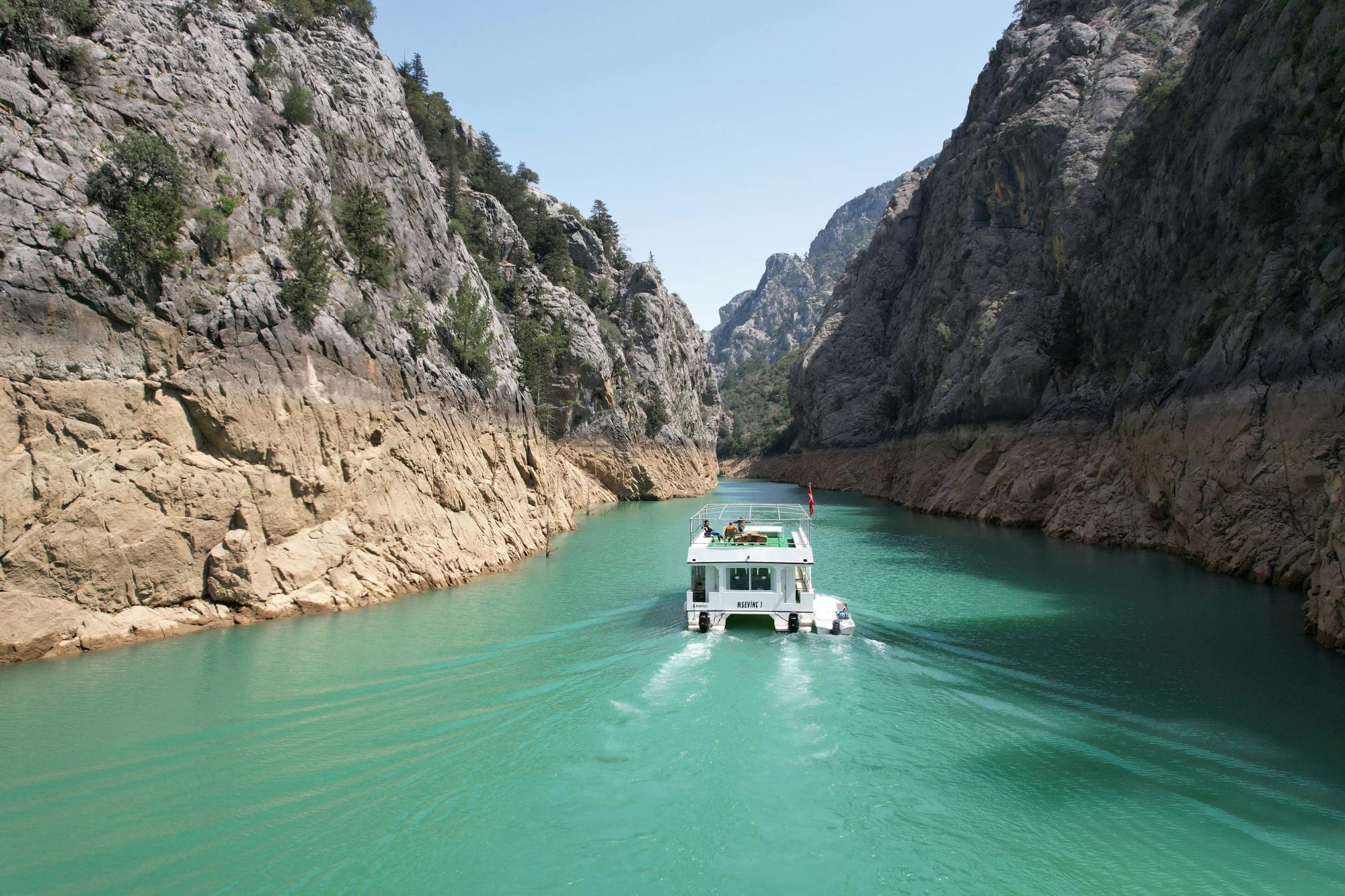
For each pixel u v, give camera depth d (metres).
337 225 31.08
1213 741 13.63
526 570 32.72
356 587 25.02
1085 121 64.56
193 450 21.81
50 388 18.83
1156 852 10.14
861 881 9.62
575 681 16.97
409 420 30.06
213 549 22.06
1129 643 20.02
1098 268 52.31
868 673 17.45
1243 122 35.97
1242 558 28.84
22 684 16.62
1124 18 73.75
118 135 21.89
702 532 25.53
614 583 29.53
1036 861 9.98
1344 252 26.81
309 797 11.73
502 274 70.19
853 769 12.58
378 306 30.80
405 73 73.06
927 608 24.55
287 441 23.95
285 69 30.83
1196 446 32.84
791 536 26.02
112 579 19.83
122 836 10.61
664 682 16.88
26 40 20.69
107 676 17.27
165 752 13.26
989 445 57.06
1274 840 10.40
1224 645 19.72
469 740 13.76
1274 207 31.84
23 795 11.74
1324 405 25.91
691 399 109.31
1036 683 16.86
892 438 88.31
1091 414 47.88
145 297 20.94
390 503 27.80
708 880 9.67
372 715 14.96
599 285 97.75
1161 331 41.50
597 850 10.33
